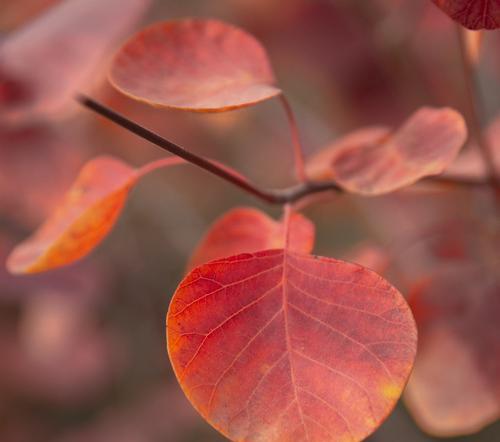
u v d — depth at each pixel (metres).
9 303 0.81
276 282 0.36
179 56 0.39
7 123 0.46
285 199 0.40
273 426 0.34
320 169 0.44
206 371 0.35
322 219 0.84
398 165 0.39
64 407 0.86
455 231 0.48
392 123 0.60
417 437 0.74
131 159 0.71
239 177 0.39
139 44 0.39
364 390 0.34
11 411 0.85
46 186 0.58
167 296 0.82
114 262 0.80
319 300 0.35
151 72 0.39
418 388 0.43
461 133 0.38
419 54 0.61
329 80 0.62
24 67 0.42
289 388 0.35
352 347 0.35
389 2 0.61
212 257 0.41
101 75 0.51
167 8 0.73
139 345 0.83
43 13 0.46
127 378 0.84
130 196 0.81
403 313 0.35
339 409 0.34
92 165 0.41
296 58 0.64
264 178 0.80
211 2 0.71
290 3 0.63
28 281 0.65
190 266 0.41
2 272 0.64
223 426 0.34
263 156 0.79
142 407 0.83
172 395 0.83
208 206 0.85
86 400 0.85
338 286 0.35
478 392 0.43
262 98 0.37
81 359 0.81
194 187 0.83
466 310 0.44
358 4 0.62
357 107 0.61
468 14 0.35
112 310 0.81
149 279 0.81
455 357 0.44
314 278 0.36
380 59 0.61
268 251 0.36
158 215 0.82
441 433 0.43
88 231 0.40
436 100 0.61
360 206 0.67
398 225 0.59
